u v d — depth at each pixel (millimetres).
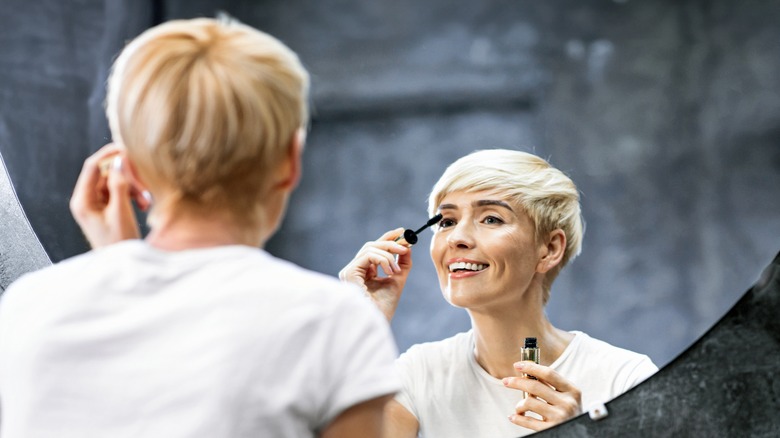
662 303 6297
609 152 6598
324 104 6691
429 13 6695
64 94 3508
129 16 4305
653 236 6418
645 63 6602
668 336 6258
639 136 6566
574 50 6680
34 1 3686
